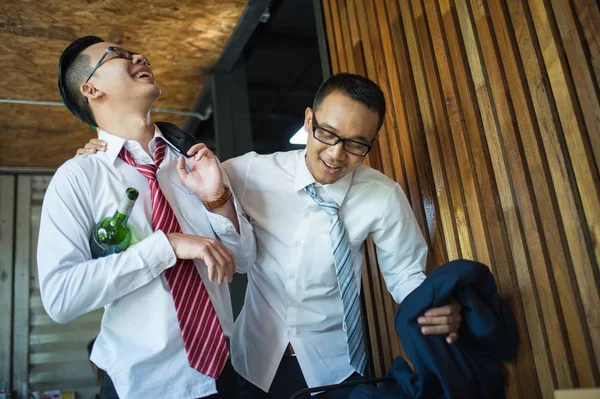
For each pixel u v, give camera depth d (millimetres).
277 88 5871
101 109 1702
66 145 6043
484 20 1879
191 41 4391
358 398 1588
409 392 1536
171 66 4730
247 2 3967
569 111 1575
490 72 1858
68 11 3834
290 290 1884
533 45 1693
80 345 6219
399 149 2346
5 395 5801
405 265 1929
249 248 1753
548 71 1650
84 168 1578
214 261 1474
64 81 1764
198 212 1695
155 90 1729
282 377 1889
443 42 2062
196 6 3949
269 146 7121
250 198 1967
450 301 1544
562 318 1595
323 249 1885
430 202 2131
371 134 1732
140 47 4395
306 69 5578
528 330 1691
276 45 4945
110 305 1536
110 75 1687
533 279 1681
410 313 1515
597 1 1521
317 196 1896
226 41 4434
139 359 1474
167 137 1770
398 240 1915
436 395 1539
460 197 1969
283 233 1922
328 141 1722
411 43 2270
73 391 6039
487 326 1556
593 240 1508
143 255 1458
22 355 6016
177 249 1482
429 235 2141
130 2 3820
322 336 1903
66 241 1479
